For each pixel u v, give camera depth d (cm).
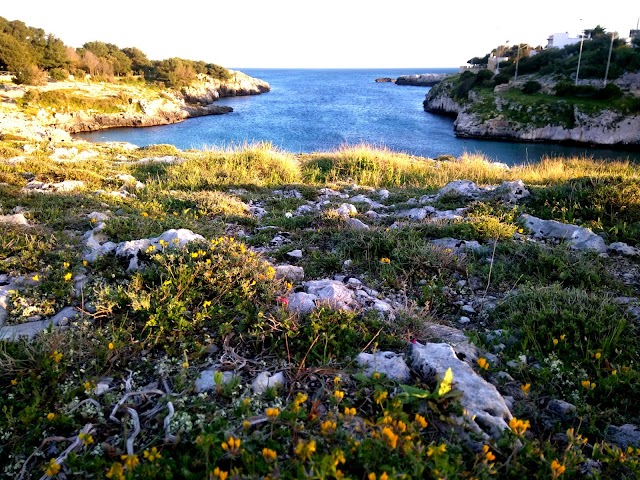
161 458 231
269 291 411
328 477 210
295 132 4234
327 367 322
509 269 535
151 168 1232
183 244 481
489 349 383
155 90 7281
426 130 4691
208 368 323
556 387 334
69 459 237
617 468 254
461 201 846
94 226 612
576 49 7156
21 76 5662
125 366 328
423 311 432
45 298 407
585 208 736
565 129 4344
